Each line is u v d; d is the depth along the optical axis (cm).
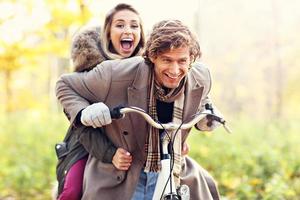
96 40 450
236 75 3469
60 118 1836
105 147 416
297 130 1511
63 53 1003
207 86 427
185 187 409
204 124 432
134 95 407
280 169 978
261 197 842
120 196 422
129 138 414
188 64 387
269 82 3325
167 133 403
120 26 459
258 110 3391
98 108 388
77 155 449
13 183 1062
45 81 2653
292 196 828
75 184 436
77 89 416
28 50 978
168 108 414
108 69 409
